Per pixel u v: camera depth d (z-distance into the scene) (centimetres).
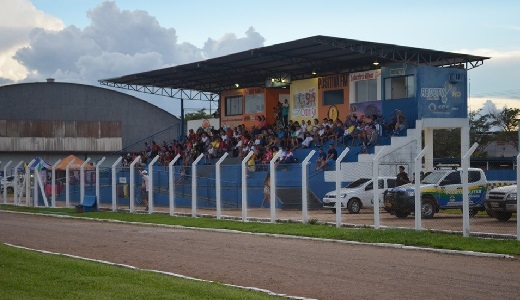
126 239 2283
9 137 6919
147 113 7456
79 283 1299
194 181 3088
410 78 4169
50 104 7088
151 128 7462
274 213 2673
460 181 2922
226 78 5253
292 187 3403
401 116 3969
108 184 4125
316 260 1716
